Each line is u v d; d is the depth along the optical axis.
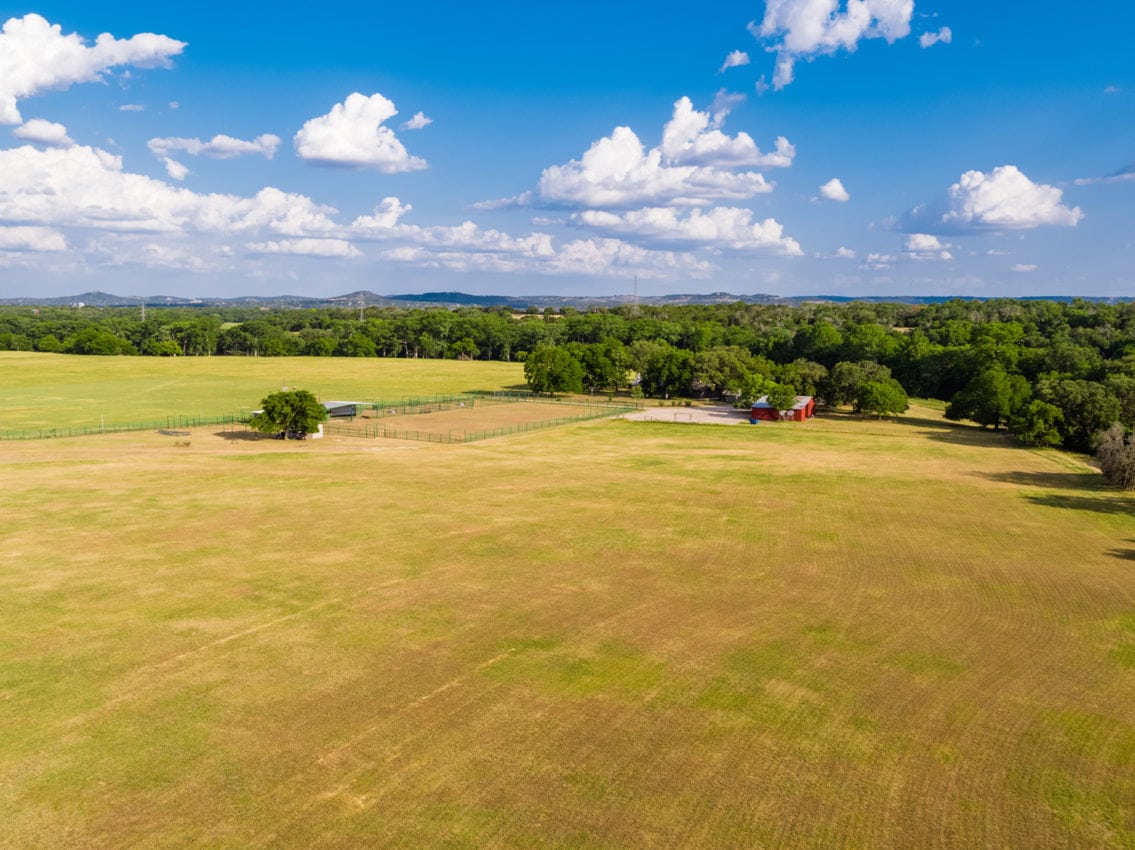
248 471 69.19
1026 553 46.84
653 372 146.38
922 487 66.38
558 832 20.45
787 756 24.25
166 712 26.48
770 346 197.88
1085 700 28.23
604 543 47.75
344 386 155.00
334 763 23.53
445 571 41.88
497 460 77.31
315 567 42.19
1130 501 61.62
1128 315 195.50
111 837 20.11
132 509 54.53
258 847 19.77
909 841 20.36
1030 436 90.69
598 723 26.08
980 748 24.91
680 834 20.45
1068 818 21.42
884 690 28.73
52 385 147.62
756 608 37.03
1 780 22.52
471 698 27.69
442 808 21.41
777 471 73.19
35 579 39.72
